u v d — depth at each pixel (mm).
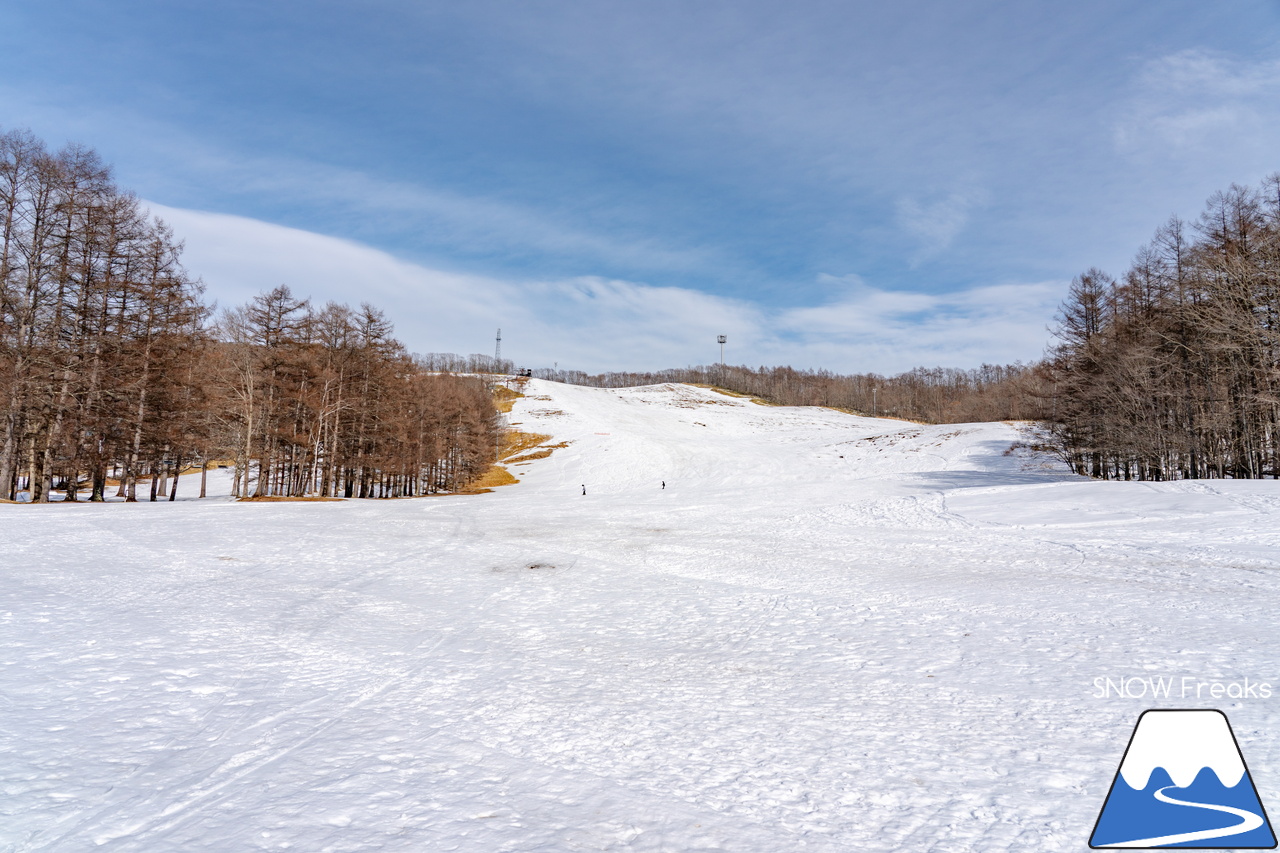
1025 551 14375
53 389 25469
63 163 25984
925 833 3064
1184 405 29250
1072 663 5914
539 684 5695
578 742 4336
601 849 2930
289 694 5312
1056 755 3953
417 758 4055
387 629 7770
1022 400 41875
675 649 6969
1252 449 27516
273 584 10352
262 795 3504
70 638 6695
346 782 3684
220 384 32750
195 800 3436
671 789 3600
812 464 55062
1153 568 11438
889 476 42375
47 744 4117
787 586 10914
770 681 5746
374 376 40031
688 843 2990
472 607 9227
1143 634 6867
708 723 4688
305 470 37875
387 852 2896
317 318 35656
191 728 4504
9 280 24297
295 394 34031
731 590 10625
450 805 3404
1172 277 29062
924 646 6785
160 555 12617
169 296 28641
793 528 21062
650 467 61594
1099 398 32312
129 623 7438
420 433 47469
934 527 19906
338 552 14305
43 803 3350
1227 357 26828
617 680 5824
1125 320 33031
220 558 12648
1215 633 6812
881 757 4008
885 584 10852
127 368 27141
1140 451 30531
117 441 27891
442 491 55594
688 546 16562
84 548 12930
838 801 3428
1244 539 13938
